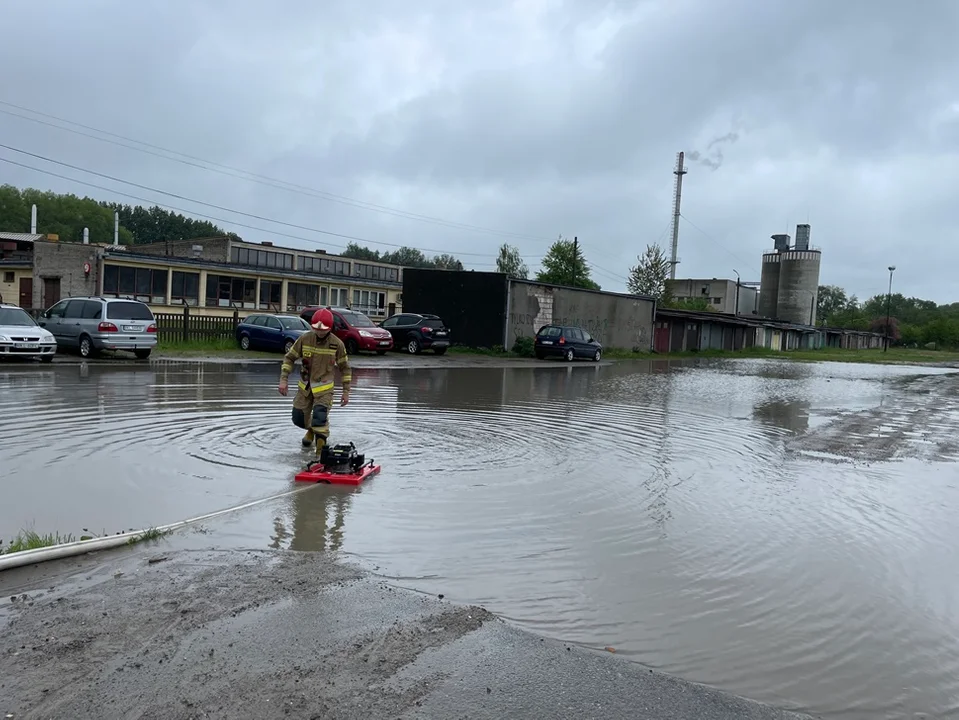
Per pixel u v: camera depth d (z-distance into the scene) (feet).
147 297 115.96
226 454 27.37
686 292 301.63
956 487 27.53
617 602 15.19
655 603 15.25
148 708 10.26
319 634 12.82
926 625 14.84
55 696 10.49
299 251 187.83
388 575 15.98
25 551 15.76
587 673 12.03
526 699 11.05
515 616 14.21
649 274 194.49
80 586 14.64
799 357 178.29
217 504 20.88
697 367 113.60
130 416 35.63
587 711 10.81
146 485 22.63
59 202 279.08
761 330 220.23
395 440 32.22
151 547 17.16
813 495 25.45
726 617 14.75
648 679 11.98
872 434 41.52
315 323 27.99
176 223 364.58
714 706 11.25
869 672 12.74
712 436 38.47
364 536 18.57
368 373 69.41
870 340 337.52
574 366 100.12
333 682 11.19
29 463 25.02
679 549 18.80
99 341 66.80
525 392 58.13
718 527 20.95
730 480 27.35
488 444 32.37
